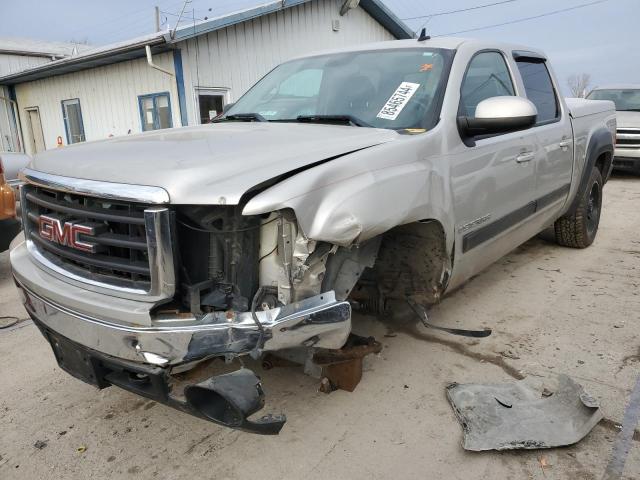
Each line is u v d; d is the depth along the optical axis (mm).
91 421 2877
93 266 2303
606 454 2438
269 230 2137
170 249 2035
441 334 3668
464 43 3561
